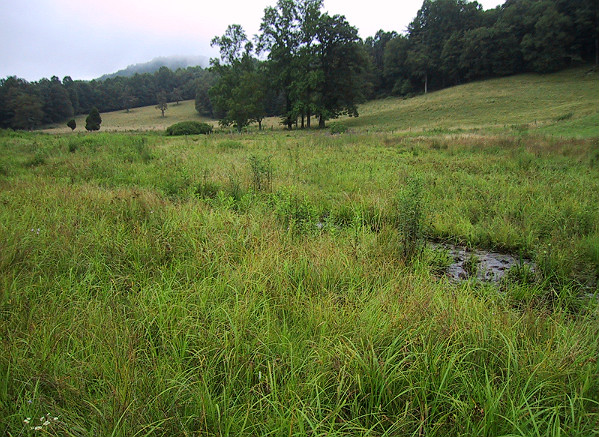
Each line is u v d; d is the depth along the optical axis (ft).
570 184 27.55
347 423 6.81
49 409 6.95
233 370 7.94
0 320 9.43
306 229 16.74
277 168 35.58
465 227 19.74
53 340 8.51
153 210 19.03
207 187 26.91
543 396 7.48
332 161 40.93
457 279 14.62
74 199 20.65
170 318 9.58
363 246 15.10
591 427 6.71
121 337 8.71
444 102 187.52
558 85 174.50
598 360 8.02
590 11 192.95
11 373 7.66
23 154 45.32
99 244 14.35
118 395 6.84
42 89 322.34
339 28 159.12
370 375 7.64
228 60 163.84
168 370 7.75
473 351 8.46
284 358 8.27
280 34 164.76
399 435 6.60
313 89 158.20
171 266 12.85
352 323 9.40
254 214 18.98
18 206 19.24
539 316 10.15
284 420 6.42
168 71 447.83
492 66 226.38
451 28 249.55
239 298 10.66
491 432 6.50
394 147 55.98
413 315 9.55
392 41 262.67
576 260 15.19
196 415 6.75
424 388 7.21
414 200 15.67
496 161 39.86
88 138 58.08
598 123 81.15
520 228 19.27
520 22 217.15
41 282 11.39
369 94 279.90
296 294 11.10
